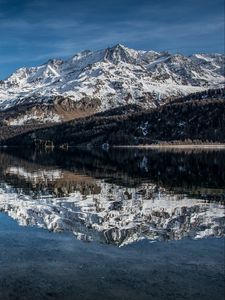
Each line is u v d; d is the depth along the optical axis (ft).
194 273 78.64
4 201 156.66
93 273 78.89
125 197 168.96
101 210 138.00
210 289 72.02
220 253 89.66
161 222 119.03
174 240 99.55
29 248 93.30
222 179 236.43
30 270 80.59
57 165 364.58
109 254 89.51
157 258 86.69
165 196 171.94
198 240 99.19
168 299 68.59
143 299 68.64
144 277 76.89
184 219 123.24
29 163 395.75
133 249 92.43
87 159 472.03
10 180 235.40
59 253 89.97
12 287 73.15
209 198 165.89
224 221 120.16
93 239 100.68
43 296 69.87
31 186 207.00
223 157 468.75
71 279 76.38
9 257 87.35
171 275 77.82
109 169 315.17
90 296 69.77
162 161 405.18
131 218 124.67
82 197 168.86
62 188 199.21
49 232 107.24
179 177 250.37
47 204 150.30
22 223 117.70
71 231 108.17
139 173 279.28
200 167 319.88
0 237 101.65
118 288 72.59
